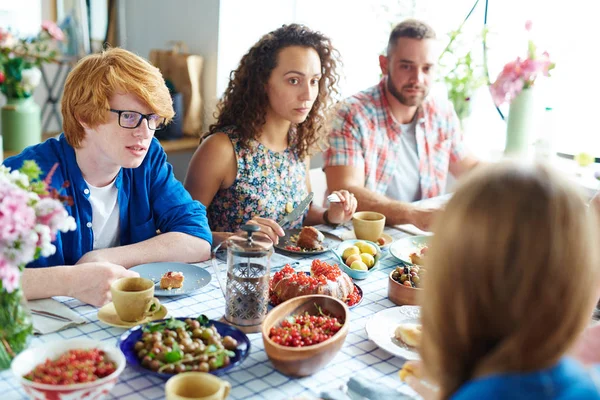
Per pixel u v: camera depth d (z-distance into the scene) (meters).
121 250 1.70
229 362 1.18
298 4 3.78
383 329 1.40
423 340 0.80
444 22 3.39
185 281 1.63
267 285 1.39
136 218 1.88
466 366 0.76
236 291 1.38
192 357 1.16
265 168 2.31
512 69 2.83
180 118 3.55
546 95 3.19
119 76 1.58
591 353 1.17
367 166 2.84
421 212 2.26
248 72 2.23
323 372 1.23
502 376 0.71
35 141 3.26
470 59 3.15
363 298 1.60
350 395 1.15
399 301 1.56
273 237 1.83
